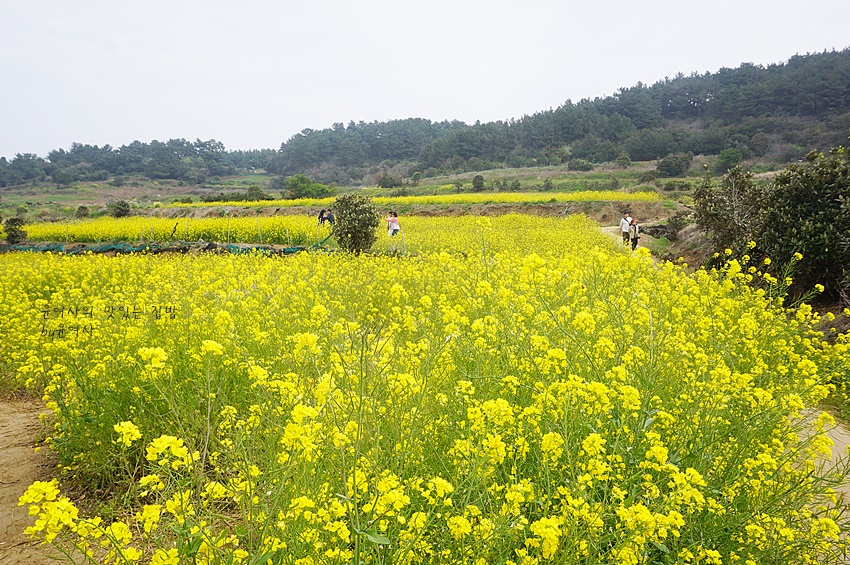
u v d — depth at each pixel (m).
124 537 1.99
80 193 105.00
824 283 9.75
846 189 9.66
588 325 3.82
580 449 2.90
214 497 2.33
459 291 7.27
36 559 3.25
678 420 3.39
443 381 3.64
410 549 2.31
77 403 4.31
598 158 87.88
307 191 69.62
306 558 2.15
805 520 2.95
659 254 16.70
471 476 2.63
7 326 7.38
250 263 12.55
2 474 4.24
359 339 3.71
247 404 4.11
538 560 2.30
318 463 2.62
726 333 5.45
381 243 20.22
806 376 4.29
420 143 128.12
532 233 20.69
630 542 2.32
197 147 149.25
